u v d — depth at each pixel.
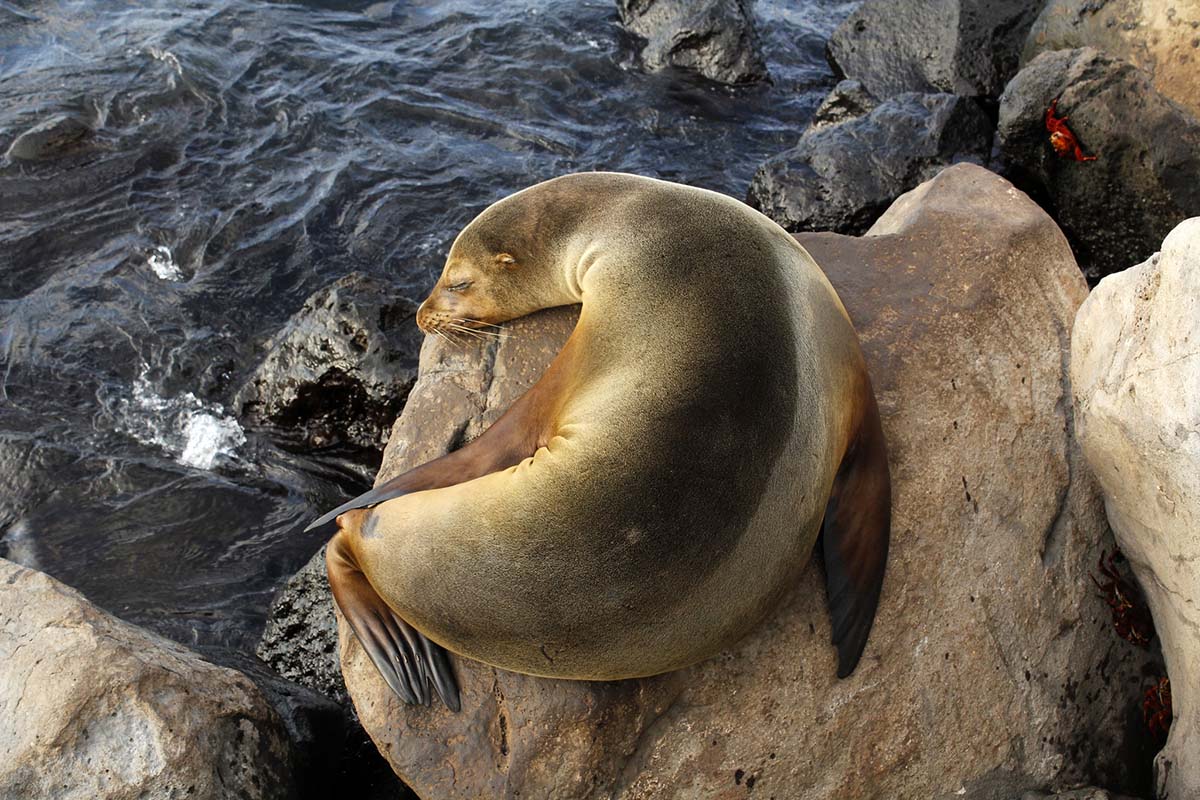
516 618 4.70
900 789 5.34
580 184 5.85
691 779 5.13
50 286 9.86
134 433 8.77
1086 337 5.77
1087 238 10.09
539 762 5.01
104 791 5.13
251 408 8.76
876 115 10.81
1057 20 11.16
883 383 5.87
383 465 5.73
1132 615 5.80
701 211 5.42
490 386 5.92
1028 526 5.76
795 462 4.76
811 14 14.02
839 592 5.21
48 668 5.31
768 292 5.00
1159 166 9.38
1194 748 5.34
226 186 10.88
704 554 4.59
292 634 7.14
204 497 8.34
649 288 5.13
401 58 12.58
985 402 5.91
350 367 8.37
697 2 12.65
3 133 11.04
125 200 10.66
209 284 9.95
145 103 11.59
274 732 5.76
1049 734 5.59
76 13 12.75
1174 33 10.24
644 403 4.73
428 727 5.06
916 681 5.38
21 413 8.79
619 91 12.39
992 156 10.84
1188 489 4.92
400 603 4.95
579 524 4.61
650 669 4.90
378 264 10.26
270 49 12.45
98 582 7.73
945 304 6.16
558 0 13.53
